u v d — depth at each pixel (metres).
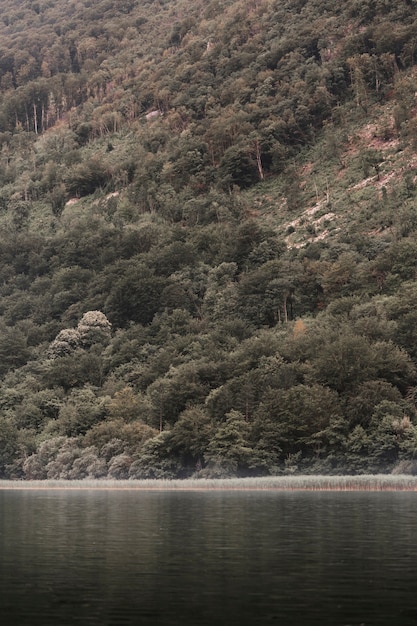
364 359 113.88
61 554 36.56
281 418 105.12
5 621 23.91
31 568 32.81
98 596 27.33
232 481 90.94
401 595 27.06
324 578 30.08
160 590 28.22
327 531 44.06
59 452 120.50
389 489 83.62
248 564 33.28
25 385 158.50
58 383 155.12
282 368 117.62
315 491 83.44
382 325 131.88
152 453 110.94
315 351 125.94
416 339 125.50
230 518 52.19
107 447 116.62
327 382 114.31
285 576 30.58
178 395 121.44
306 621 23.61
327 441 104.31
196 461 111.06
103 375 157.88
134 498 76.19
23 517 55.00
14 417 141.12
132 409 127.44
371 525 46.69
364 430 102.62
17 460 126.50
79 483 105.25
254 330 160.00
